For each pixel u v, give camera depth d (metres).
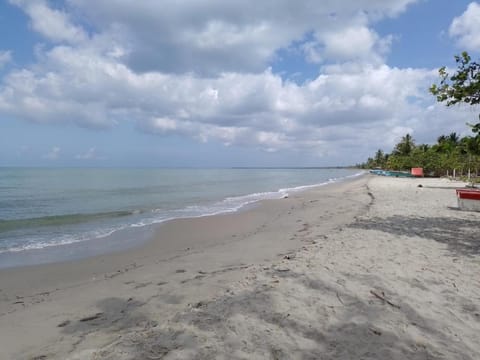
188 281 5.51
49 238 10.05
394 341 3.22
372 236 8.19
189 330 3.35
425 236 8.18
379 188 27.81
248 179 61.78
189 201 21.61
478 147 8.79
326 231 9.88
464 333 3.42
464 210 12.73
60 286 5.74
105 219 13.74
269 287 4.58
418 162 61.53
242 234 10.51
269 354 2.94
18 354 3.24
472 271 5.43
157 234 10.65
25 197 22.61
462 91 8.19
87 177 56.47
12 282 6.00
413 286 4.71
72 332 3.73
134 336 3.28
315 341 3.19
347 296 4.29
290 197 24.25
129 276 6.08
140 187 34.12
